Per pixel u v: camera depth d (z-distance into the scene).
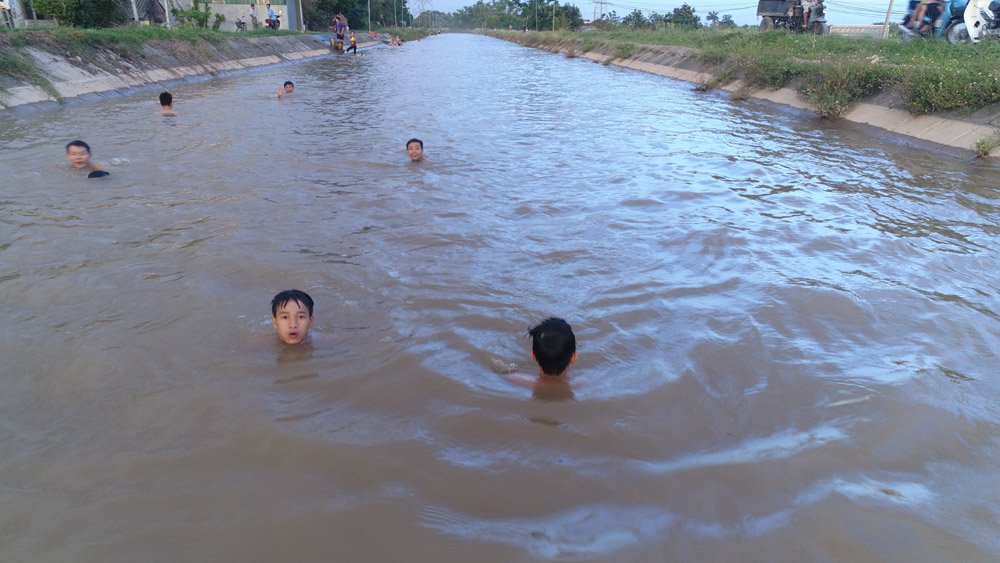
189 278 5.23
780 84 17.81
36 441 3.22
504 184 8.52
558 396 3.65
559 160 10.12
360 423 3.38
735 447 3.24
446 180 8.64
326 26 55.25
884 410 3.56
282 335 4.14
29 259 5.58
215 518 2.70
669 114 15.73
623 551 2.55
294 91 19.11
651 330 4.48
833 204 7.87
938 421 3.47
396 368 3.91
